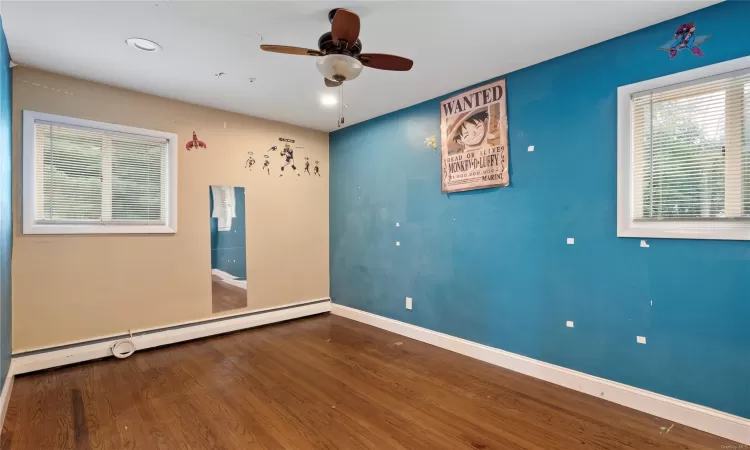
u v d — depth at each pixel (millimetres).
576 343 2742
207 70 3051
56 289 3100
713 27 2148
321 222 5000
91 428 2197
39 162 3045
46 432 2150
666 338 2342
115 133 3404
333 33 2020
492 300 3260
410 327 3961
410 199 3979
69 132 3178
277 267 4539
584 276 2701
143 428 2203
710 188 2180
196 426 2230
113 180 3406
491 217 3262
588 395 2648
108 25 2373
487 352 3273
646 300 2416
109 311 3363
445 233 3639
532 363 2971
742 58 2051
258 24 2377
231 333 4086
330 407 2469
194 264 3867
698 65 2197
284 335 4027
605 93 2580
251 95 3623
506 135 3139
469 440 2107
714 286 2168
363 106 3975
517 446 2051
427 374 3008
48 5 2127
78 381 2832
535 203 2969
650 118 2395
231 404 2498
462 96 3453
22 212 2939
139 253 3529
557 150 2834
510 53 2773
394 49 2707
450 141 3561
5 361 2504
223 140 4070
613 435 2152
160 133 3635
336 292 4988
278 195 4543
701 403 2211
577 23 2352
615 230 2545
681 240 2277
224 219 4078
